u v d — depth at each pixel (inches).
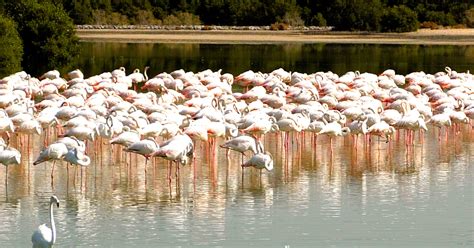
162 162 1088.2
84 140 1083.3
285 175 1031.0
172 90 1492.4
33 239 713.6
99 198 921.5
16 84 1462.8
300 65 2442.2
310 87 1503.4
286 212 876.0
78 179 998.4
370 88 1513.3
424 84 1633.9
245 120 1130.7
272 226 829.8
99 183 981.8
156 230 816.3
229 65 2425.0
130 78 1631.4
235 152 1151.0
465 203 911.7
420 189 969.5
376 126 1141.1
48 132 1173.7
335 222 844.6
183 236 799.1
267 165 970.7
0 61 1959.9
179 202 910.4
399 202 914.1
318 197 932.6
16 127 1083.3
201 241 786.2
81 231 811.4
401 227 830.5
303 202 912.9
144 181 992.9
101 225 829.8
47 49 2192.4
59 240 784.9
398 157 1137.4
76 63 2396.7
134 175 1019.9
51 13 2222.0
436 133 1314.0
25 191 945.5
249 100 1423.5
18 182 981.8
